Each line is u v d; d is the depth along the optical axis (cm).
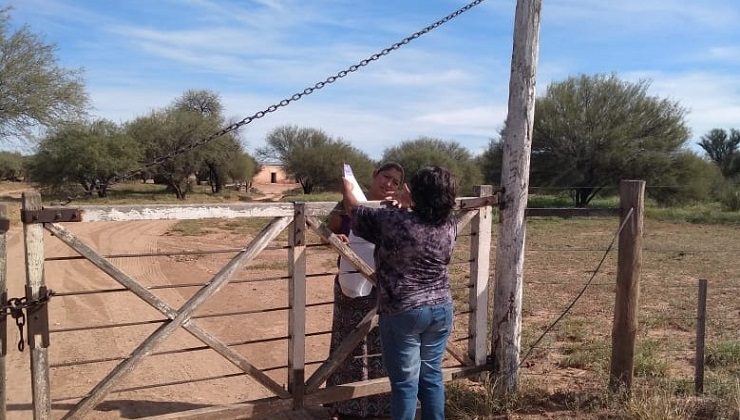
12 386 562
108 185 412
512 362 543
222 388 570
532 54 512
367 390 485
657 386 539
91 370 603
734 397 505
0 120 3406
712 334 779
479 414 511
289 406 466
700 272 1332
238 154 6253
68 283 1069
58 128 3659
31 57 3416
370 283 482
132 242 1808
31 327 384
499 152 3934
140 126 5334
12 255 1394
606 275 1279
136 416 495
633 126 3538
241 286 1054
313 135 6412
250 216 434
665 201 3597
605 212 532
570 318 866
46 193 4744
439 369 420
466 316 886
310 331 770
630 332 527
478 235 537
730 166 5603
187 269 1241
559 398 536
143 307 875
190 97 7256
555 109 3659
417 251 392
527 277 1241
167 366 621
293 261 458
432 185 398
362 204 452
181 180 5500
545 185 3716
